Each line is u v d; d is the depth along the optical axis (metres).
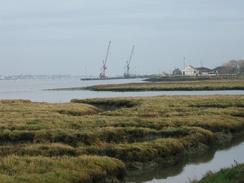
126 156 32.03
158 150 34.09
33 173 23.86
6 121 45.59
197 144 39.00
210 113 56.69
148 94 120.31
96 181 25.44
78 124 43.84
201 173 29.97
